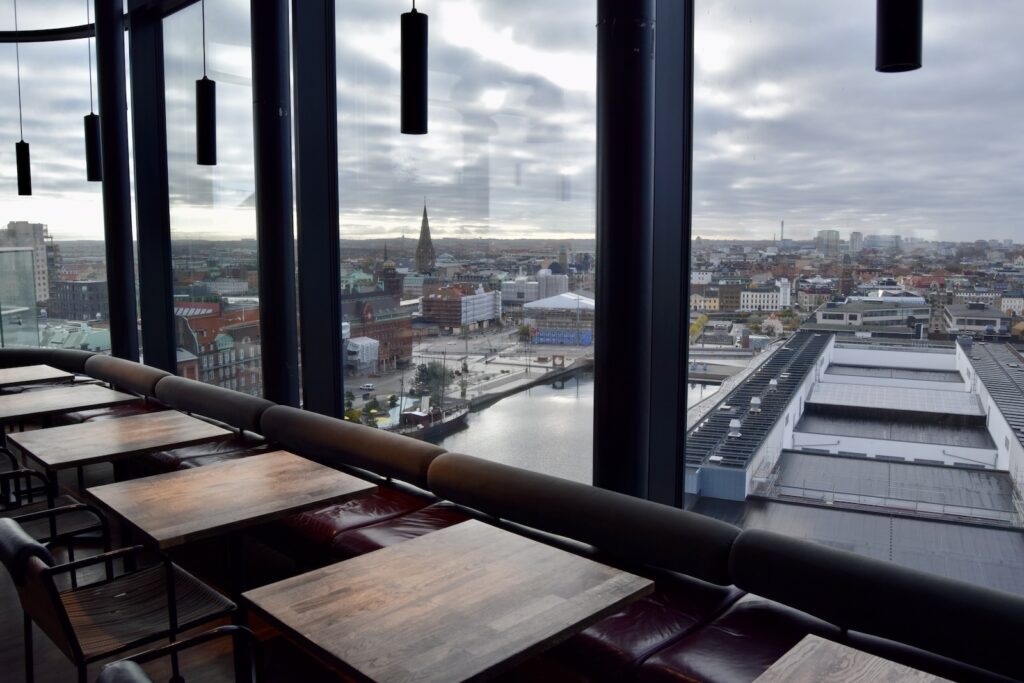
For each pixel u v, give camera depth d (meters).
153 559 4.48
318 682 3.24
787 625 2.75
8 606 3.97
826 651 1.97
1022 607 2.30
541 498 3.43
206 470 3.65
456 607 2.22
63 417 6.14
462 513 3.94
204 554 4.57
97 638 2.65
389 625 2.11
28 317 8.55
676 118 3.44
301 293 5.27
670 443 3.57
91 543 4.72
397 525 3.79
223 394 5.45
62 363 7.50
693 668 2.48
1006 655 2.29
